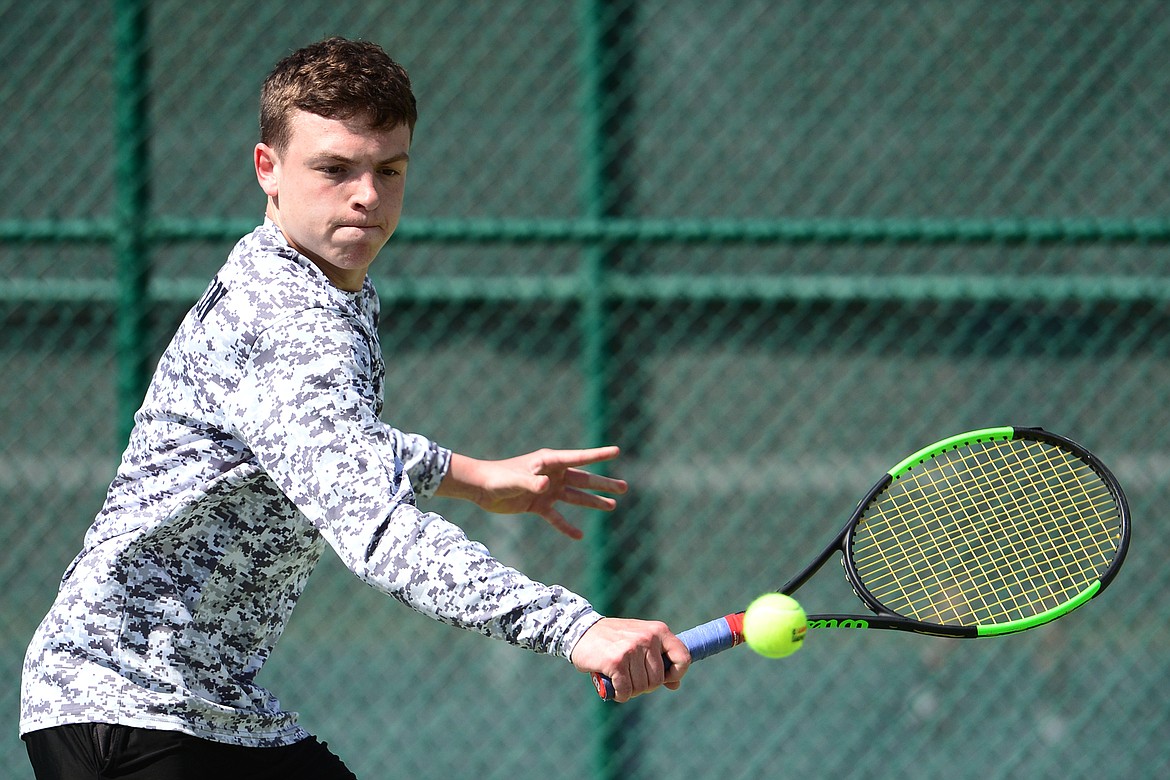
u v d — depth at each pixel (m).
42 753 7.36
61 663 7.36
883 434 18.48
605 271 16.19
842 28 18.31
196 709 7.41
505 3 18.72
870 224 15.64
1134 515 17.53
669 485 18.84
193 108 18.62
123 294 15.84
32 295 16.95
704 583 18.80
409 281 17.17
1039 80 17.94
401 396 19.14
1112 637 17.53
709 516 18.86
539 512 9.52
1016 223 15.52
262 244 7.50
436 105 18.81
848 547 9.05
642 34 18.44
